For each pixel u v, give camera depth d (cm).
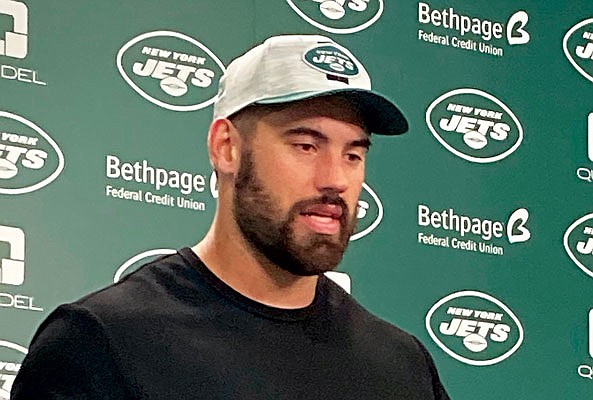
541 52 448
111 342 261
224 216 284
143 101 386
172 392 260
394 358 288
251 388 265
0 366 351
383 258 406
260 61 280
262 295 280
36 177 368
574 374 420
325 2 422
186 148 387
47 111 374
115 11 390
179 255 285
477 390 407
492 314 416
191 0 402
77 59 381
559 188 436
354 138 281
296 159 278
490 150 431
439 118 427
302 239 275
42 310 360
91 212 371
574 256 431
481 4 444
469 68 436
